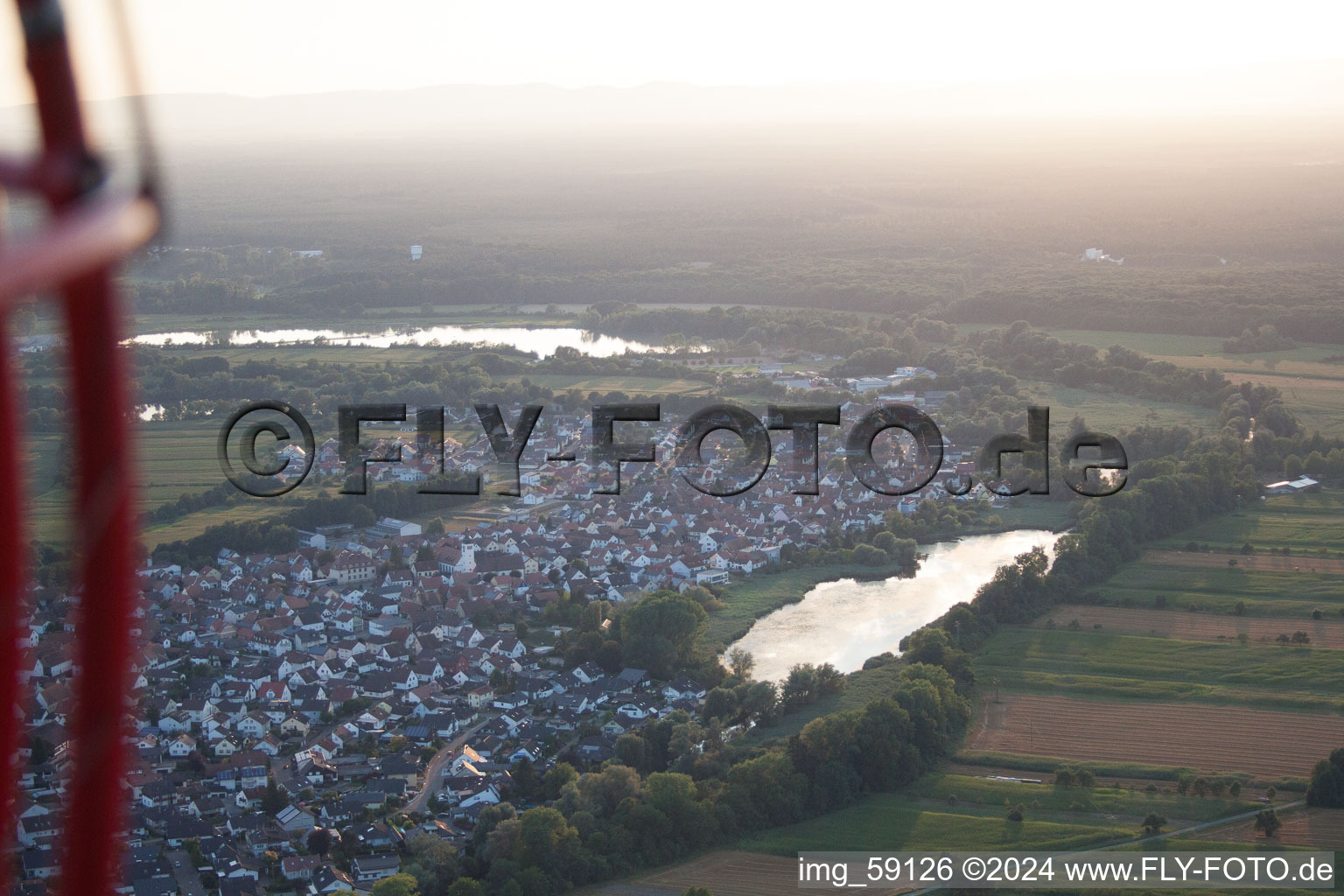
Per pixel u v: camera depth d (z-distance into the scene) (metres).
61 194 5.07
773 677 112.38
